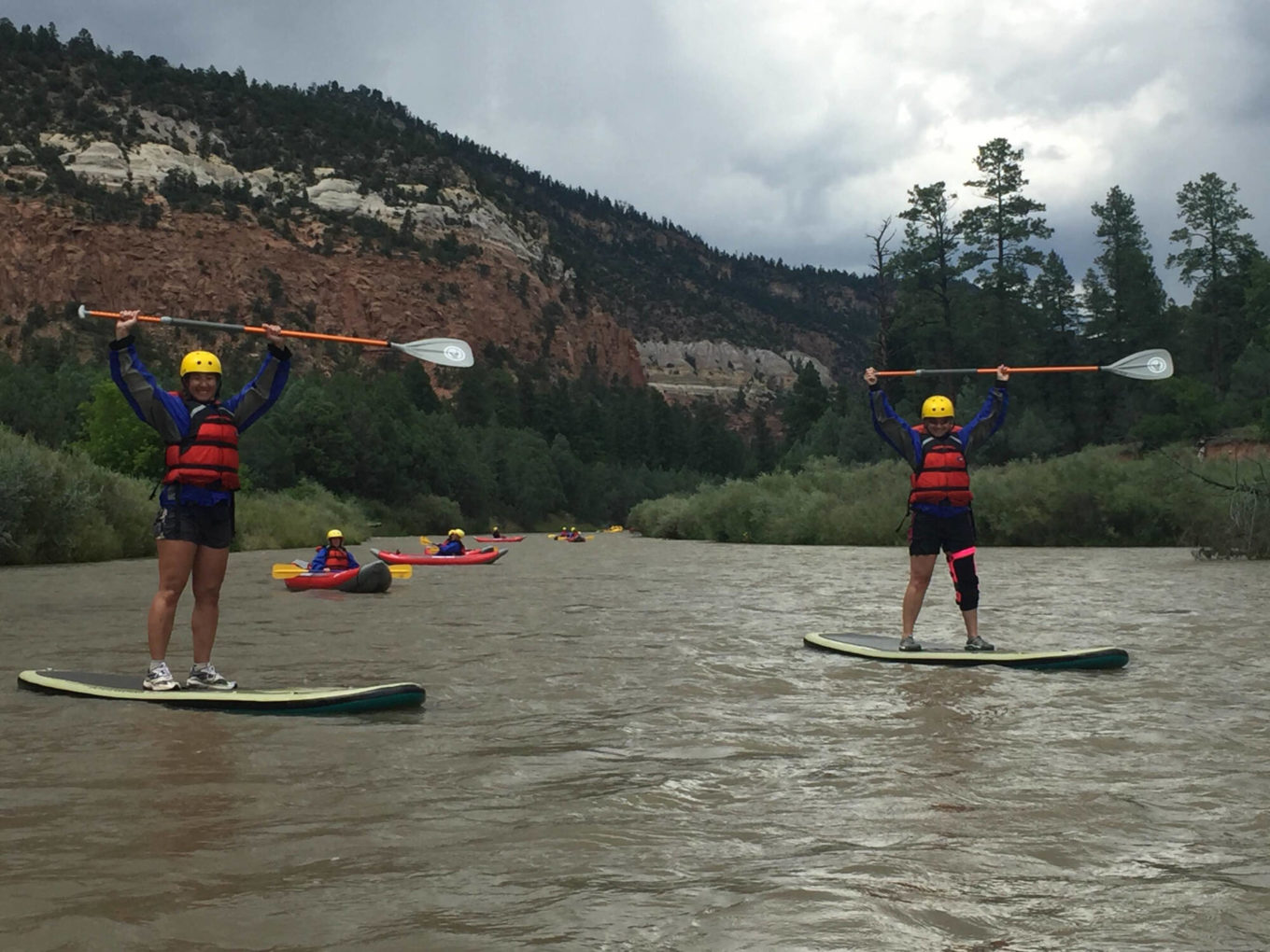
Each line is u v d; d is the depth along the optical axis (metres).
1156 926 2.52
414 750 4.56
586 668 7.04
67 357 106.38
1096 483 28.94
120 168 141.12
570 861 3.03
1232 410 45.88
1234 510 20.31
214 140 163.62
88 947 2.36
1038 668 6.98
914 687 6.27
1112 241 69.69
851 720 5.27
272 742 4.71
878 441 60.81
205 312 131.38
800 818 3.50
